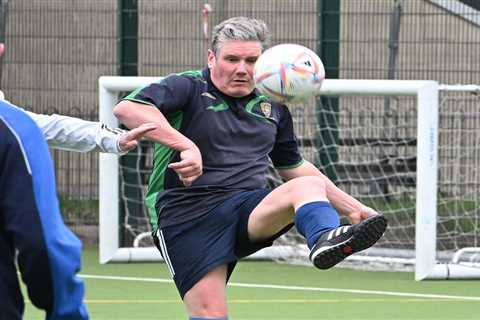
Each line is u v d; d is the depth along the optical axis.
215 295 12.59
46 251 7.71
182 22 28.78
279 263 27.45
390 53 27.98
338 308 21.12
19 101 29.14
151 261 26.39
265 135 13.16
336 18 27.78
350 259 26.45
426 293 22.92
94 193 29.61
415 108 27.83
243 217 12.44
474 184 27.41
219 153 12.91
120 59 28.44
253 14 28.75
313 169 13.95
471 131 27.34
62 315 7.85
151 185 13.23
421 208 23.92
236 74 12.88
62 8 29.03
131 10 28.41
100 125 10.41
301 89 12.59
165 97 12.78
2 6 28.27
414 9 28.59
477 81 28.30
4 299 7.82
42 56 29.12
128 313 20.42
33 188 7.79
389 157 28.03
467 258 26.14
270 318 19.95
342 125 27.97
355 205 13.30
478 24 28.19
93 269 26.06
